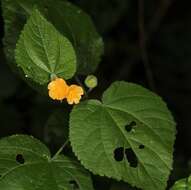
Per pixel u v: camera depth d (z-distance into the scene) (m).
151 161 0.63
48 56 0.64
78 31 0.72
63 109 0.79
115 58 1.33
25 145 0.64
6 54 0.70
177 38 1.38
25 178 0.62
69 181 0.63
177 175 0.81
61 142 0.77
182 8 1.42
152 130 0.64
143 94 0.65
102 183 0.75
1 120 1.09
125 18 1.37
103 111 0.64
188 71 1.35
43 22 0.63
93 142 0.63
